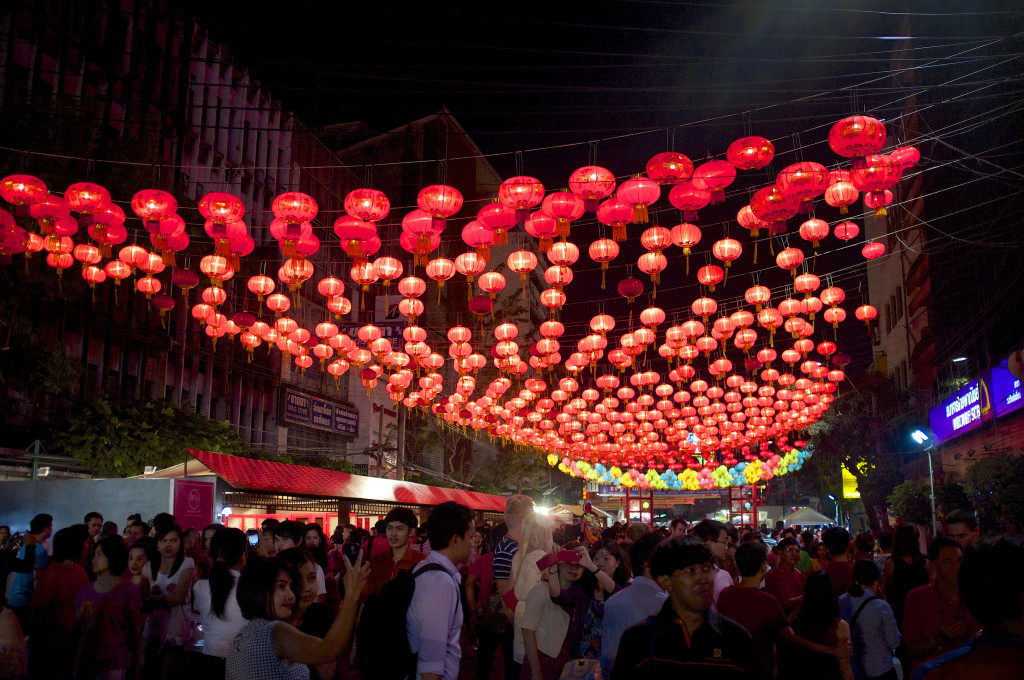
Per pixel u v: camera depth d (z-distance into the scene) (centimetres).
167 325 2558
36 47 2103
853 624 623
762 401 2266
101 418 1955
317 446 3506
